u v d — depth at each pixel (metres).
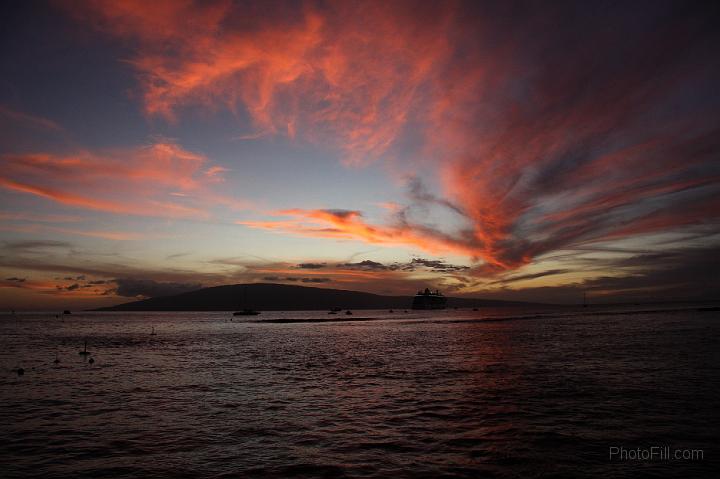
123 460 15.70
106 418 21.62
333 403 24.58
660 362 37.81
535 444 16.84
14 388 30.33
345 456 15.84
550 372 33.91
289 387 29.95
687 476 13.80
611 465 14.71
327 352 54.97
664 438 17.30
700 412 20.97
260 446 17.08
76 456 16.16
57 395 27.70
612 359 40.53
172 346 66.44
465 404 23.67
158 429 19.55
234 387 30.12
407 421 20.42
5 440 18.14
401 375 34.62
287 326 139.00
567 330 87.12
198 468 14.82
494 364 39.53
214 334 98.44
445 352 51.91
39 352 57.09
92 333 104.62
